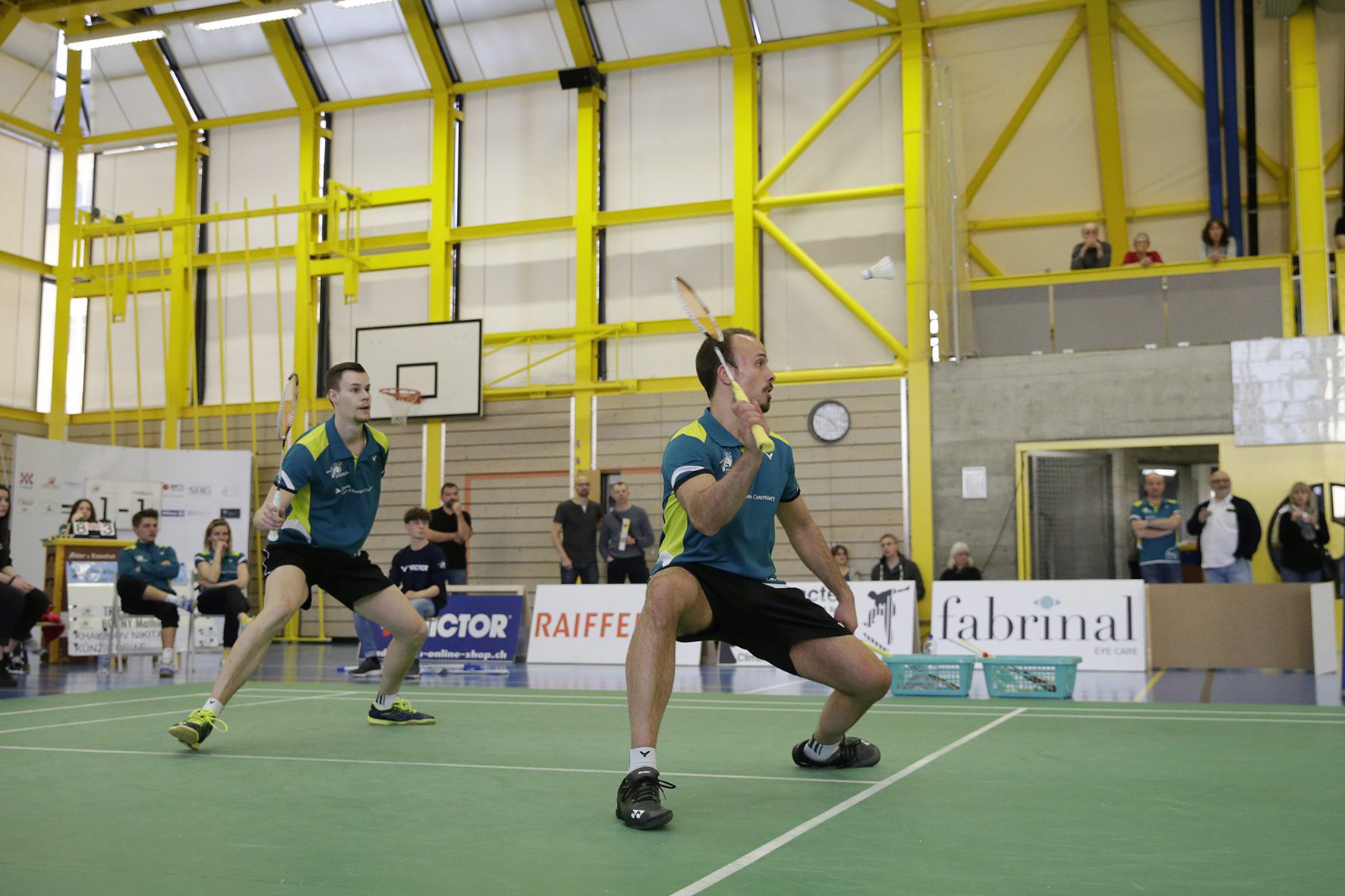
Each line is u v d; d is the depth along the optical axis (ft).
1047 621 30.89
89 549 36.11
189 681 28.04
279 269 50.98
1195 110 42.22
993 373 41.27
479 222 49.14
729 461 10.70
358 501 15.97
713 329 11.03
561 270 47.98
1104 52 41.98
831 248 44.78
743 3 45.09
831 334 44.52
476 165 49.37
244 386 51.49
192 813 10.05
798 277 45.11
